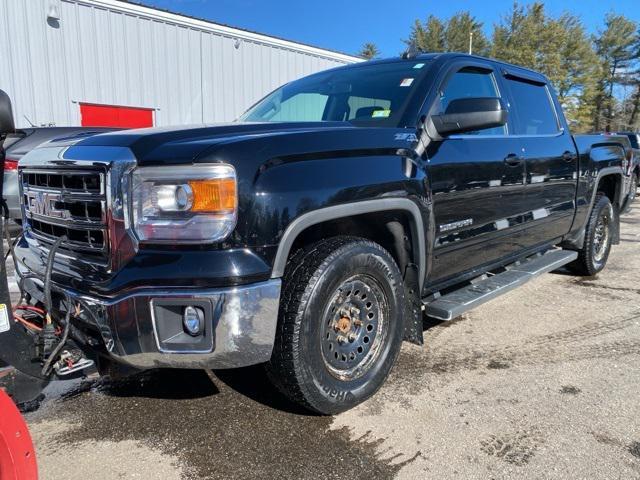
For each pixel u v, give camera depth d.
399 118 3.07
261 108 4.04
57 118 11.32
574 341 3.82
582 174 4.98
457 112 3.00
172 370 3.33
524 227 4.12
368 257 2.64
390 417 2.74
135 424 2.69
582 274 5.72
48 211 2.59
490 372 3.29
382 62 3.80
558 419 2.72
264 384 3.10
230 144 2.22
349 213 2.51
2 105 1.99
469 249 3.49
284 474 2.27
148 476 2.26
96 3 11.62
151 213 2.18
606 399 2.94
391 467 2.32
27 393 2.24
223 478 2.24
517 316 4.39
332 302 2.57
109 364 2.49
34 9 10.78
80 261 2.39
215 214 2.13
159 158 2.16
